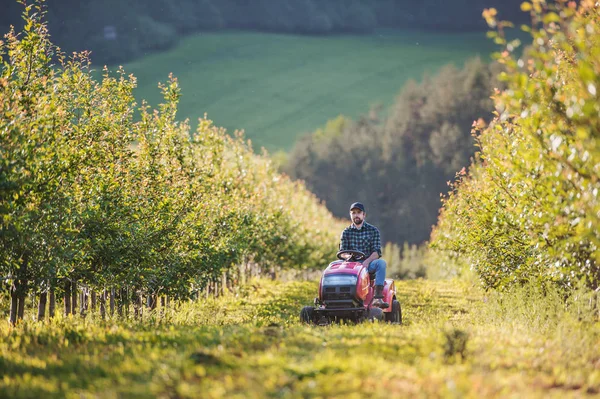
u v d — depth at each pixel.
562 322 40.34
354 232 55.19
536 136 32.78
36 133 41.78
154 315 58.47
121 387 26.17
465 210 63.41
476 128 45.97
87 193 49.62
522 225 41.62
